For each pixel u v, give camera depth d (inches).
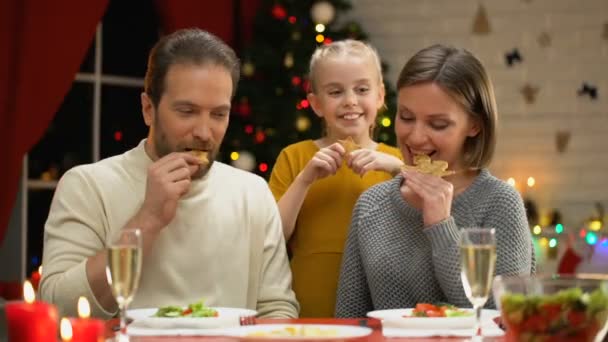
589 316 77.3
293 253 140.3
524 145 285.1
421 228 114.8
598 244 270.7
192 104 110.3
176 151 111.9
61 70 245.0
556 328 77.4
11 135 239.9
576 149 283.9
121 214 115.3
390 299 114.0
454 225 107.9
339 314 119.6
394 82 286.2
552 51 284.4
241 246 117.9
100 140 265.6
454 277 106.2
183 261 114.2
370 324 95.7
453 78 112.5
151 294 113.0
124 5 269.4
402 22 287.0
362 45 148.2
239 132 263.9
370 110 146.1
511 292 78.6
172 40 112.8
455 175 117.6
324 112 146.3
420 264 112.8
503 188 115.4
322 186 140.1
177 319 89.0
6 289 247.0
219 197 118.2
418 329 88.4
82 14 247.3
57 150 259.9
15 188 239.9
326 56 145.7
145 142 119.3
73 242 113.6
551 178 284.4
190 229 115.0
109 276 82.0
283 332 84.0
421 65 113.5
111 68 267.6
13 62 241.0
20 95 240.4
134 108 271.0
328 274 136.7
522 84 285.1
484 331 89.3
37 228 256.4
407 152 115.9
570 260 269.1
